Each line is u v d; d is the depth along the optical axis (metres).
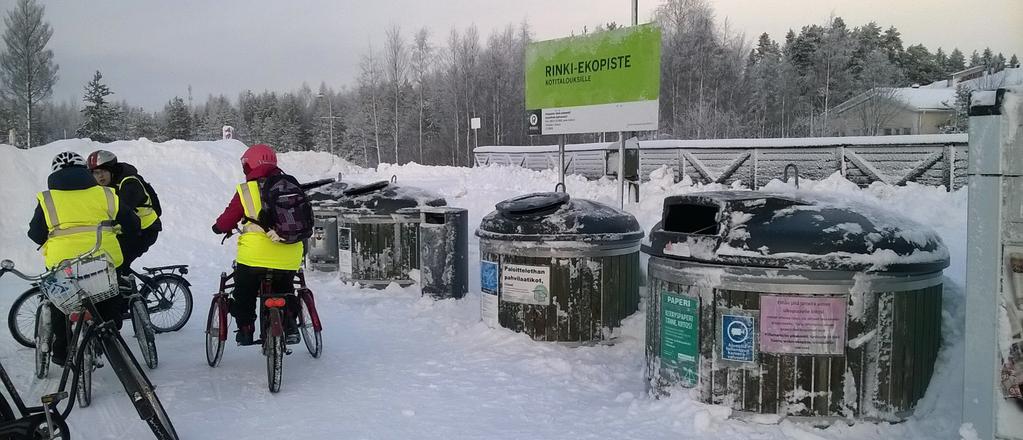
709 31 47.19
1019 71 3.71
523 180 18.34
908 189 10.63
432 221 7.94
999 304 3.00
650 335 4.66
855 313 3.90
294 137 74.69
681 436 3.98
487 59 50.72
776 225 4.05
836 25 62.38
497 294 6.29
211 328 5.52
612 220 5.98
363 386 5.02
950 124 42.31
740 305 4.05
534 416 4.40
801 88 52.62
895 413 3.98
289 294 5.16
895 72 52.12
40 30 43.03
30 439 3.29
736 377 4.09
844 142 14.65
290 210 4.93
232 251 11.48
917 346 4.06
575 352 5.78
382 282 8.68
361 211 8.66
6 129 44.88
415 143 54.78
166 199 12.18
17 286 8.69
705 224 4.89
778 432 3.95
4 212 10.40
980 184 3.04
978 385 3.07
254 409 4.54
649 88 7.48
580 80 8.03
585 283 5.88
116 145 13.66
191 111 91.81
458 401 4.69
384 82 55.81
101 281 4.11
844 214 4.11
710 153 16.86
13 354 5.79
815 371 3.95
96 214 4.71
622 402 4.65
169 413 4.45
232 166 14.09
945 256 4.21
